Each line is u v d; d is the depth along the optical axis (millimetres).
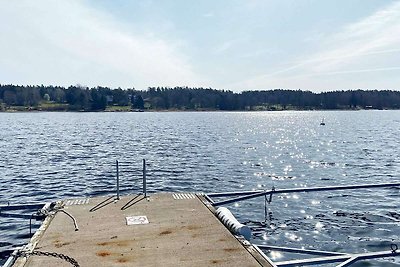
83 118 135000
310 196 21453
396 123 110375
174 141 55688
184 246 7781
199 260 7105
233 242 8031
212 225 9141
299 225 16203
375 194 21969
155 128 84438
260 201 20312
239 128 88438
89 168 30766
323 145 52625
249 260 7125
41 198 20578
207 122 113812
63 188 23141
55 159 36125
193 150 44250
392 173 29750
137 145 49594
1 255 12484
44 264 6840
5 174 27781
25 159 35969
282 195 21672
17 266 6754
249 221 16719
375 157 39875
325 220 16969
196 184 24797
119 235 8422
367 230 15586
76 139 58125
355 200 20609
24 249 7547
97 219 9594
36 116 149250
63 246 7750
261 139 61531
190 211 10359
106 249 7598
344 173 29797
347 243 14117
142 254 7355
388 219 17125
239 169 31109
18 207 11695
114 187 23484
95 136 63781
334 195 21703
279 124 108125
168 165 32625
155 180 25922
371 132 77875
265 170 30828
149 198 11875
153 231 8695
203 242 8016
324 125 102812
